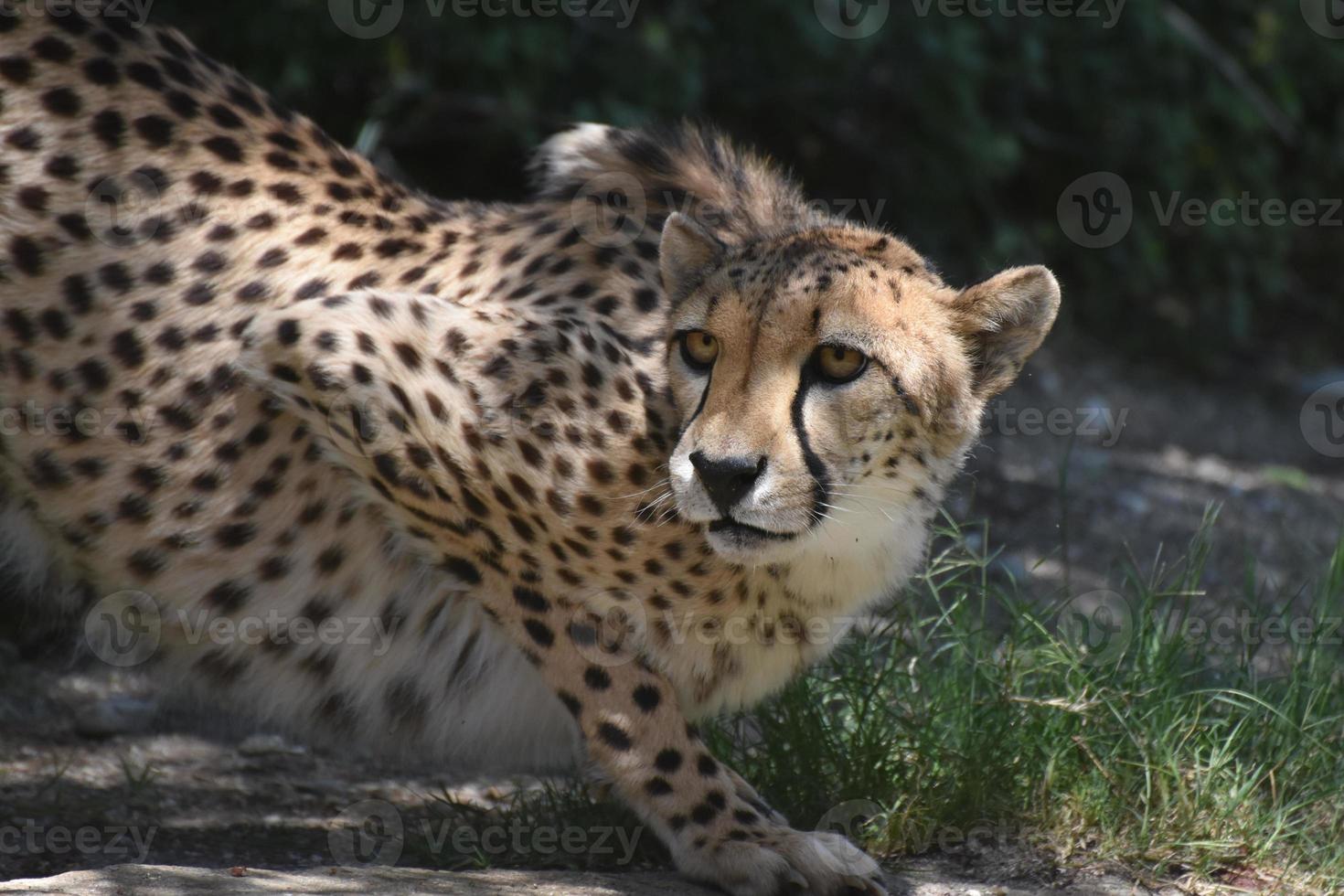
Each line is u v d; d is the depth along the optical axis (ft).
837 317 21.04
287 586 24.53
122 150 24.30
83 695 32.48
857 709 26.68
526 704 25.35
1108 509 48.24
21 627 33.19
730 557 21.02
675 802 23.21
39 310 23.80
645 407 22.58
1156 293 73.46
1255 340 74.54
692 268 23.09
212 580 24.47
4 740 29.78
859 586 23.31
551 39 50.72
